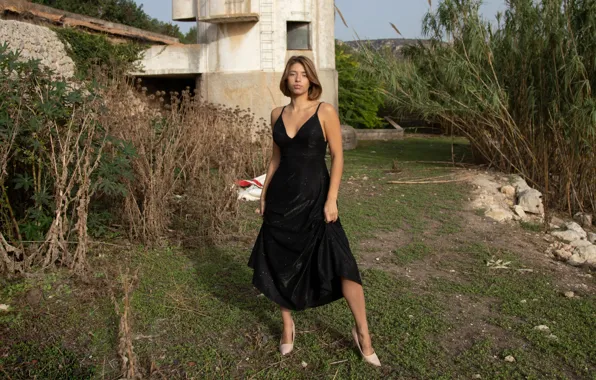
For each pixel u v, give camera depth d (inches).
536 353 132.0
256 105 548.1
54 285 161.5
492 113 346.3
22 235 186.2
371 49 388.8
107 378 117.0
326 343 134.3
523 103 336.8
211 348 130.5
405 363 124.7
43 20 517.0
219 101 557.3
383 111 799.7
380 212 270.8
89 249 193.5
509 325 147.3
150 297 158.1
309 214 120.2
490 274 190.1
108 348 129.0
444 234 239.1
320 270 118.3
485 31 357.1
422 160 446.0
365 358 124.1
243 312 150.7
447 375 120.1
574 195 306.8
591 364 127.1
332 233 120.1
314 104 124.0
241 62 547.2
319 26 565.6
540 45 324.5
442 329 143.1
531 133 335.3
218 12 530.6
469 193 312.5
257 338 135.0
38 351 126.2
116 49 498.3
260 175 325.7
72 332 135.8
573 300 167.3
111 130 215.0
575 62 289.4
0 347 127.2
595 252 218.4
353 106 695.7
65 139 178.7
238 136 324.5
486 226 256.1
